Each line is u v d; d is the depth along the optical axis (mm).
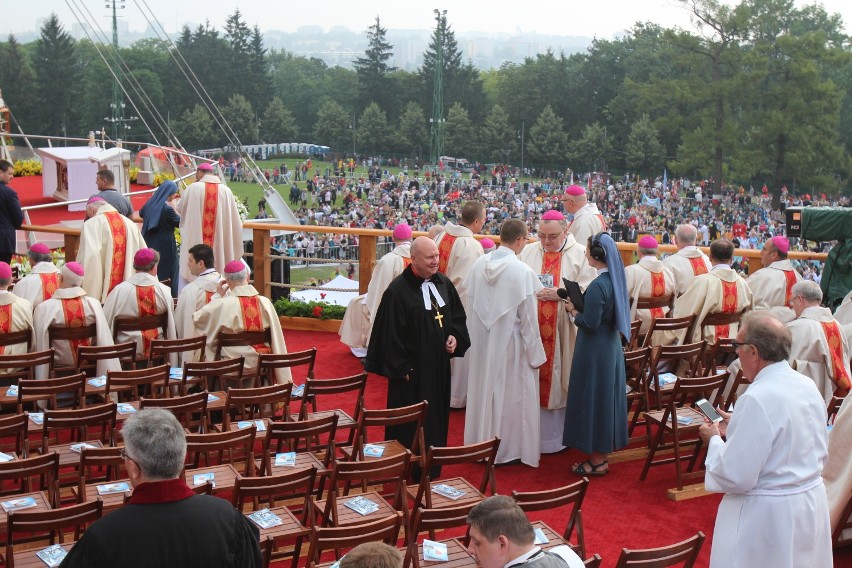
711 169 79625
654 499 7633
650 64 107812
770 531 4836
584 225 10453
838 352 7887
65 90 113188
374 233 12938
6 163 12773
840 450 6402
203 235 13164
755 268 12055
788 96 75500
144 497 3674
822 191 76750
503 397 8273
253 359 8867
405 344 7883
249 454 6766
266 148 116188
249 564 3791
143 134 116875
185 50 123250
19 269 13664
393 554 3664
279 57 162125
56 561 5324
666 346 8508
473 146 110875
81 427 7629
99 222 11531
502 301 8141
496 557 4070
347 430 9234
